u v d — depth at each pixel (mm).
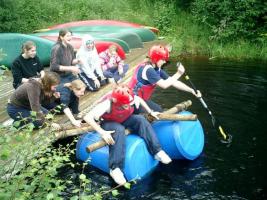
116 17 12391
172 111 4539
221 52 10320
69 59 5746
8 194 2473
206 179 4008
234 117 5598
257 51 10297
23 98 4379
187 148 4371
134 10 13242
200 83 7434
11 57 7426
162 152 4164
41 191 2738
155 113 4305
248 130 5145
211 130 5176
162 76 4621
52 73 4453
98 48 7652
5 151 2504
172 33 11805
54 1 12641
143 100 4410
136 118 4160
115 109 3979
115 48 6914
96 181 4004
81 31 10055
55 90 4508
